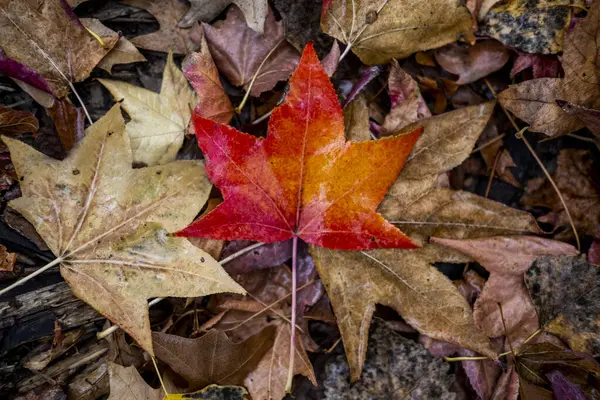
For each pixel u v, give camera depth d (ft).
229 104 1.35
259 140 1.21
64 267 1.26
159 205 1.26
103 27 1.35
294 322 1.30
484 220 1.35
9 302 1.33
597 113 1.33
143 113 1.34
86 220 1.26
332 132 1.21
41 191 1.24
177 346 1.29
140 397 1.28
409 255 1.32
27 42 1.31
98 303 1.25
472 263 1.45
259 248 1.36
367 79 1.34
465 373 1.41
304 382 1.42
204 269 1.24
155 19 1.42
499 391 1.38
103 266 1.26
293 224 1.27
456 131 1.32
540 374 1.38
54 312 1.35
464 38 1.38
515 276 1.37
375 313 1.41
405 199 1.33
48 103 1.34
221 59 1.38
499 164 1.47
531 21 1.39
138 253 1.26
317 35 1.41
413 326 1.31
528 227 1.36
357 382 1.37
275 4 1.39
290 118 1.19
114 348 1.33
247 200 1.24
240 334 1.36
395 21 1.34
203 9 1.37
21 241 1.36
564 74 1.36
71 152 1.24
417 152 1.32
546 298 1.38
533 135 1.47
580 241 1.45
